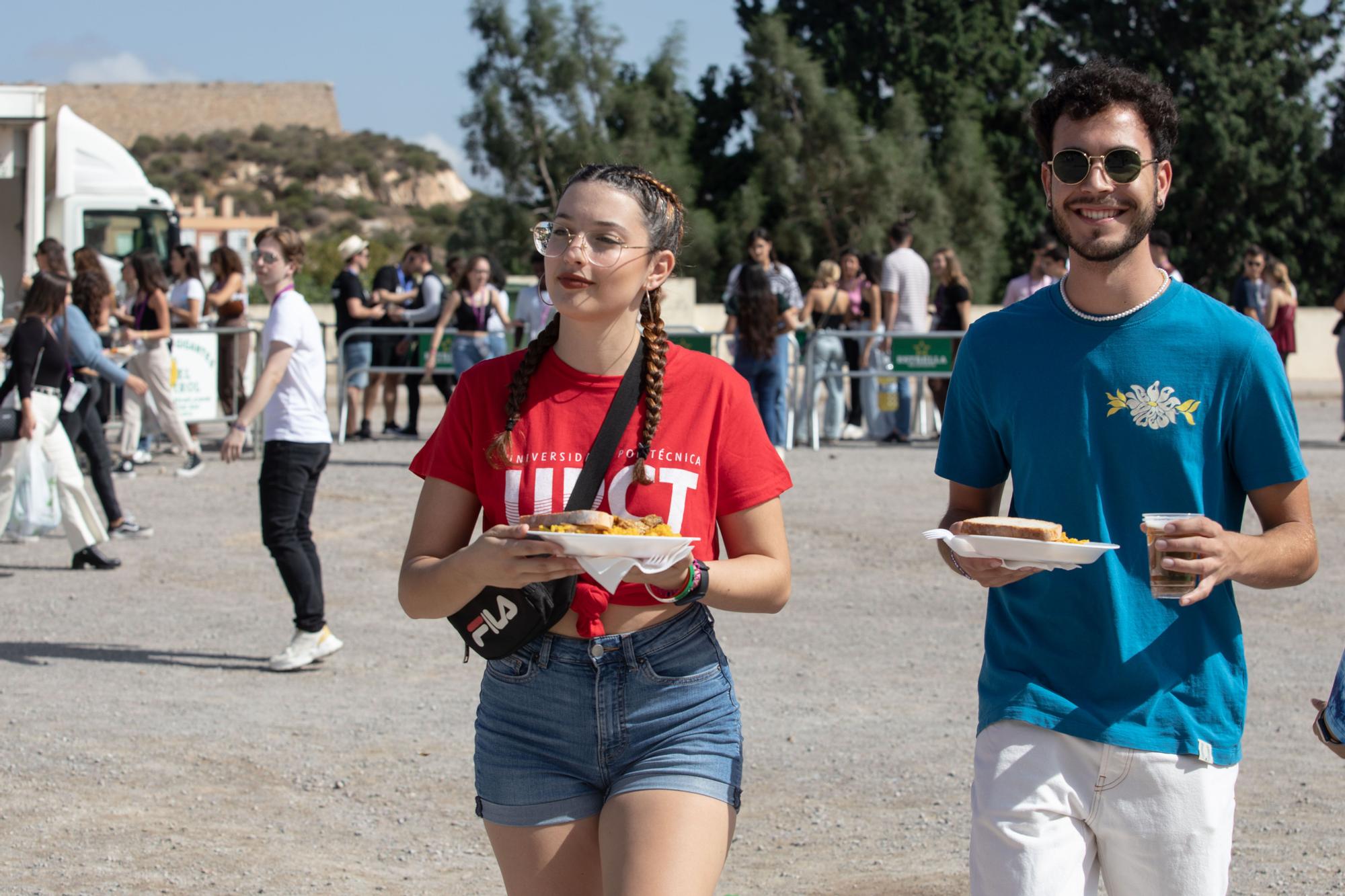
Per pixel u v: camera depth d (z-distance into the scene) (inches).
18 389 350.3
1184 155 1750.7
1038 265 554.6
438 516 112.6
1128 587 110.5
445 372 615.2
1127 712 108.7
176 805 201.6
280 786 209.6
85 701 251.8
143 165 4448.8
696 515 109.9
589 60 1715.1
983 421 120.0
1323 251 1787.6
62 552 391.5
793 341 588.7
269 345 263.0
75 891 170.7
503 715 110.0
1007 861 107.9
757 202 1668.3
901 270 591.5
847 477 502.6
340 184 4594.0
